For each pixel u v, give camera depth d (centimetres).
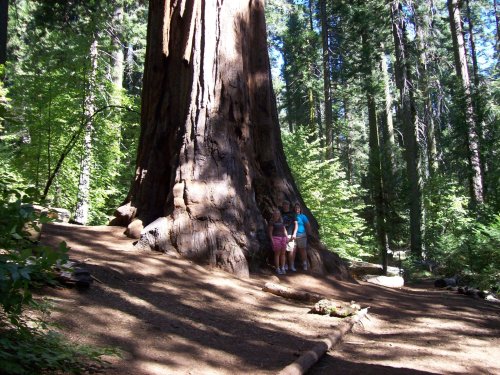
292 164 2127
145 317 615
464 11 3450
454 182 2703
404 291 1216
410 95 2727
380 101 3083
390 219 1811
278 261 1007
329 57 3556
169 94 1126
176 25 1153
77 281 638
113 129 1698
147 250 934
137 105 1859
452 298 1162
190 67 1074
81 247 883
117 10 2372
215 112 1047
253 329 669
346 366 562
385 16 2723
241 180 1034
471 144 2323
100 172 1759
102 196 1847
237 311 747
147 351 514
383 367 566
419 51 2773
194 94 1053
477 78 3147
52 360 390
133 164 2008
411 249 2345
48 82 1454
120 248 923
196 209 962
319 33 4109
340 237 2295
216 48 1081
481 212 1928
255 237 1012
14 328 423
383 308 929
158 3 1194
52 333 441
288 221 1079
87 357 451
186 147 1023
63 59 1466
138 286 738
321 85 4025
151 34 1196
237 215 989
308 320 746
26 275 331
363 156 4294
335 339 648
